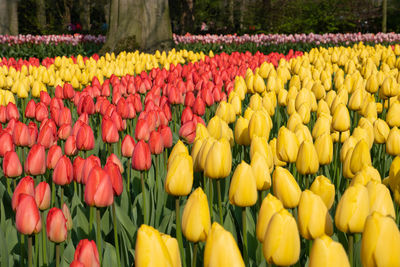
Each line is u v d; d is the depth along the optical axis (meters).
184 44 21.66
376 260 1.57
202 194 1.97
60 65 9.28
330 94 4.91
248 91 5.85
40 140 3.57
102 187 2.26
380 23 35.91
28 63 9.23
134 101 4.94
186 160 2.31
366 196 1.89
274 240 1.69
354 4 34.50
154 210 3.10
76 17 45.44
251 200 2.23
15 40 19.95
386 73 6.95
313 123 5.04
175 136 4.73
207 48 21.16
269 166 2.85
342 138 3.80
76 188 3.27
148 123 3.97
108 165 2.43
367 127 3.54
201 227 1.97
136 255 1.54
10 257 2.59
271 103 4.58
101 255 2.42
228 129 3.75
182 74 7.83
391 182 2.51
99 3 48.09
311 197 1.91
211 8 41.38
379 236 1.56
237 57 9.88
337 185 3.41
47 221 2.16
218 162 2.48
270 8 33.25
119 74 8.34
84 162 2.76
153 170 3.48
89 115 5.27
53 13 45.00
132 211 3.09
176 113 5.81
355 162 2.75
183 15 35.72
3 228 2.92
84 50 20.02
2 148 3.28
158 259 1.51
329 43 21.55
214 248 1.50
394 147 3.15
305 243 2.60
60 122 4.36
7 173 2.86
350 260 1.94
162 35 14.49
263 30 33.00
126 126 4.80
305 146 2.69
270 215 1.86
